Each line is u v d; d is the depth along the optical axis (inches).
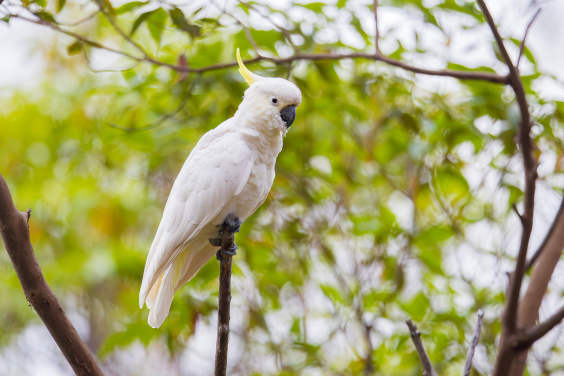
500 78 311.9
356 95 429.7
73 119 482.9
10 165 523.8
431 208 499.2
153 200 516.7
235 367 486.9
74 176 518.3
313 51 379.9
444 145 423.8
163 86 407.2
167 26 338.0
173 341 405.7
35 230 531.2
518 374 306.2
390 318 439.5
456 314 413.4
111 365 681.6
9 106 522.6
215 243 291.3
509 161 398.6
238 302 452.1
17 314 649.0
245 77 302.0
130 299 431.2
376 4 347.3
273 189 422.0
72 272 534.3
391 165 484.7
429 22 370.9
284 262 452.4
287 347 442.0
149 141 418.3
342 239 466.9
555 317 271.0
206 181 277.6
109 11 315.6
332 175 465.7
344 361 462.3
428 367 237.9
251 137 285.4
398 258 437.7
